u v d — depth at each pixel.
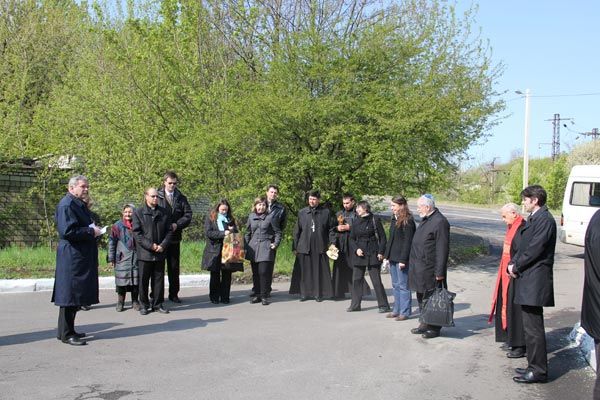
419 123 13.56
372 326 8.38
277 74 14.19
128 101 15.55
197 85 15.73
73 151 16.23
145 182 14.96
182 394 5.40
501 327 7.14
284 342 7.36
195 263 13.31
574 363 6.70
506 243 7.11
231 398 5.32
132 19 15.45
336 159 14.02
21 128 17.06
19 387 5.54
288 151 14.16
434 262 7.75
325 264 10.48
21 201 16.98
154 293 9.19
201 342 7.30
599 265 4.68
